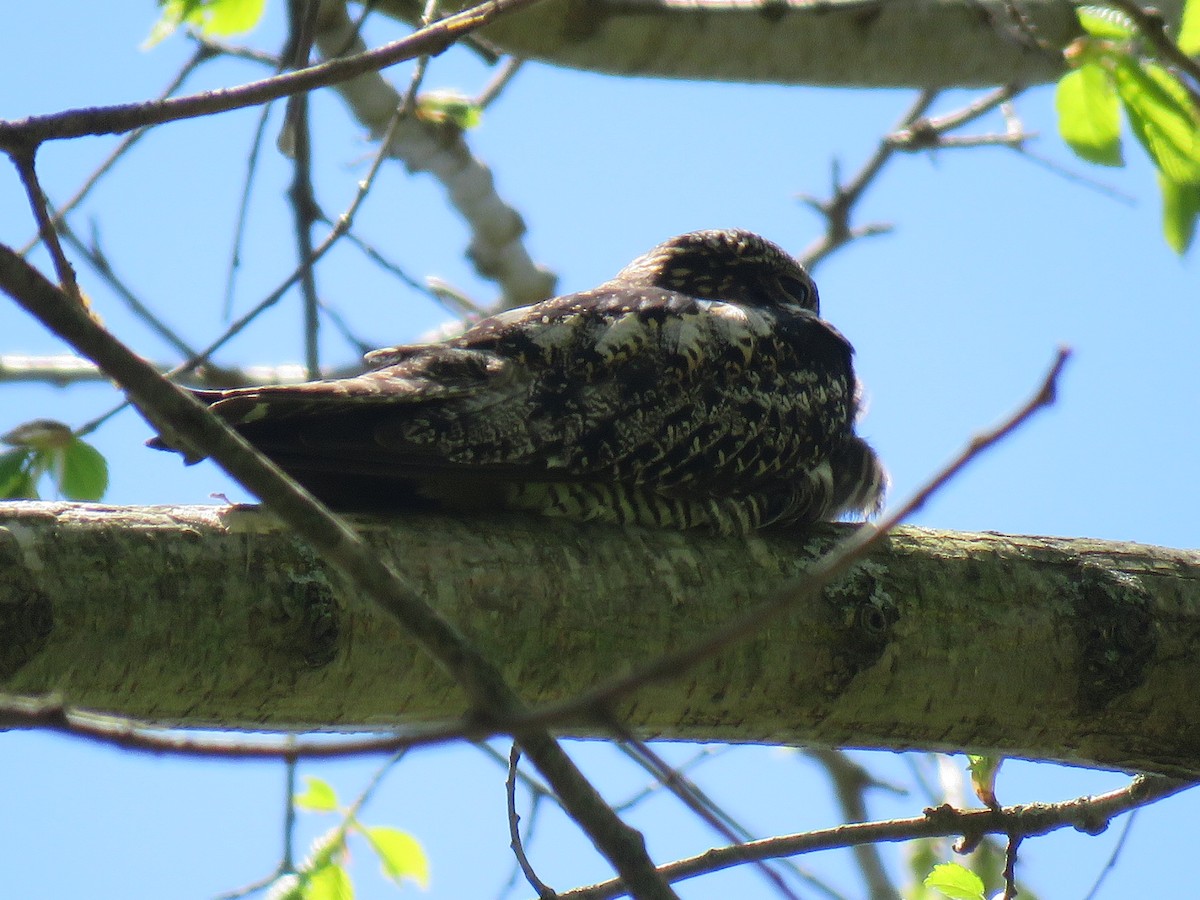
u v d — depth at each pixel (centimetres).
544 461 679
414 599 400
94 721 341
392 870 819
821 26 1037
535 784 787
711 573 641
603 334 718
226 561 549
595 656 616
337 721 591
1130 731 693
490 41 992
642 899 400
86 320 373
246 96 512
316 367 820
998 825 702
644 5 1005
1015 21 918
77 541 529
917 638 656
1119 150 766
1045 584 682
